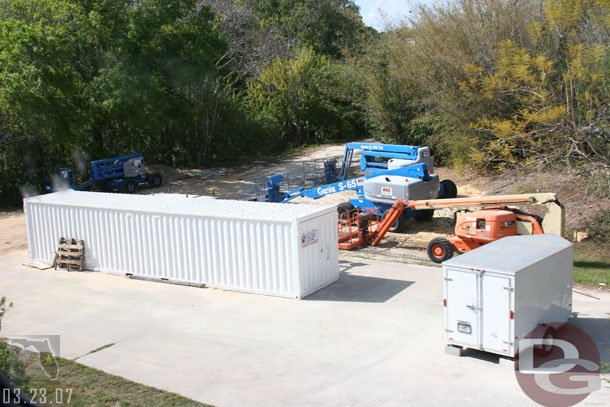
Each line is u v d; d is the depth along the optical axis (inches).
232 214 599.2
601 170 836.6
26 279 685.3
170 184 1291.8
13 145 1230.9
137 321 524.4
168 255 643.5
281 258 567.5
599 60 879.7
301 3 2488.9
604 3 872.3
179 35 1311.5
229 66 1795.0
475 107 1077.1
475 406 336.5
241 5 2049.7
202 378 395.9
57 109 1139.9
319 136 2015.3
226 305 558.9
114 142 1446.9
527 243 447.5
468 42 1094.4
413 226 849.5
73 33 1182.3
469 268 393.4
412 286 583.2
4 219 1041.5
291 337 468.1
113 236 682.8
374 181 805.9
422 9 1167.0
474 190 1028.5
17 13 1195.9
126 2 1235.2
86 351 453.7
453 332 411.2
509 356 389.4
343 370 401.1
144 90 1200.2
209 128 1625.2
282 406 350.3
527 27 1003.3
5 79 1069.8
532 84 951.6
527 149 951.6
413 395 356.5
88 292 622.5
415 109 1310.3
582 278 581.3
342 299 557.3
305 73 1939.0
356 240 762.2
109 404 348.8
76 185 1242.0
